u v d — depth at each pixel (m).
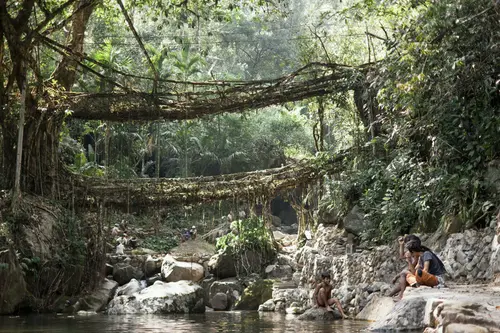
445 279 12.95
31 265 19.16
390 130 18.92
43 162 21.81
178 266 24.50
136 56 35.56
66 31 22.02
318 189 23.16
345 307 15.42
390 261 15.25
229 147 40.78
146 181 23.33
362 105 21.28
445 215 14.48
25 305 18.84
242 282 23.36
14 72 17.36
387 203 16.95
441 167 15.41
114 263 26.38
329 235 21.27
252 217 25.23
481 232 12.98
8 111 20.05
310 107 24.83
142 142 37.53
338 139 25.64
